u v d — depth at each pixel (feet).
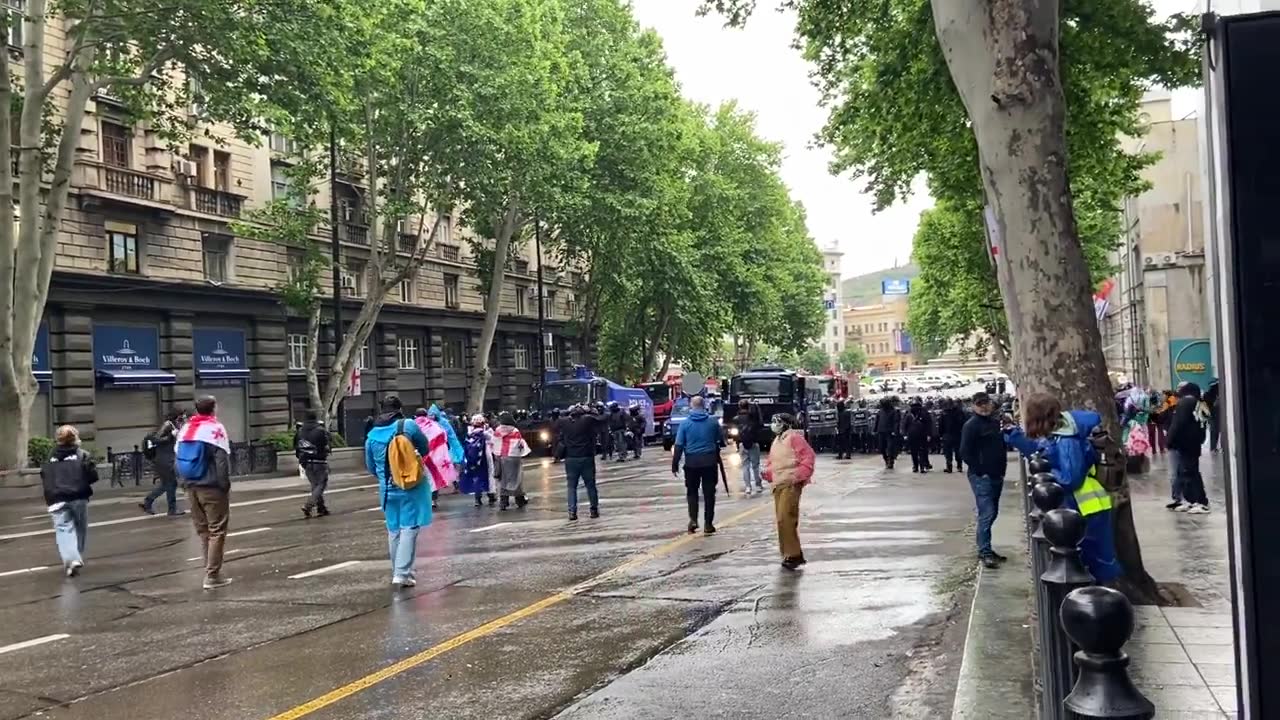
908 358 591.37
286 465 103.14
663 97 141.90
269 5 74.54
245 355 117.29
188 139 90.48
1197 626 22.89
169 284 103.91
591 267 162.40
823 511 50.90
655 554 38.01
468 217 141.18
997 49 26.66
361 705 19.72
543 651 23.61
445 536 46.37
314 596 31.94
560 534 45.29
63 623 29.30
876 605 27.37
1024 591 27.07
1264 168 7.70
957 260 140.46
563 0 135.54
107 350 99.66
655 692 19.97
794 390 123.34
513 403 182.60
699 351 182.19
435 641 24.94
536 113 109.60
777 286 218.18
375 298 112.37
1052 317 26.66
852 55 60.39
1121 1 45.32
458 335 164.76
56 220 79.77
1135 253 152.35
